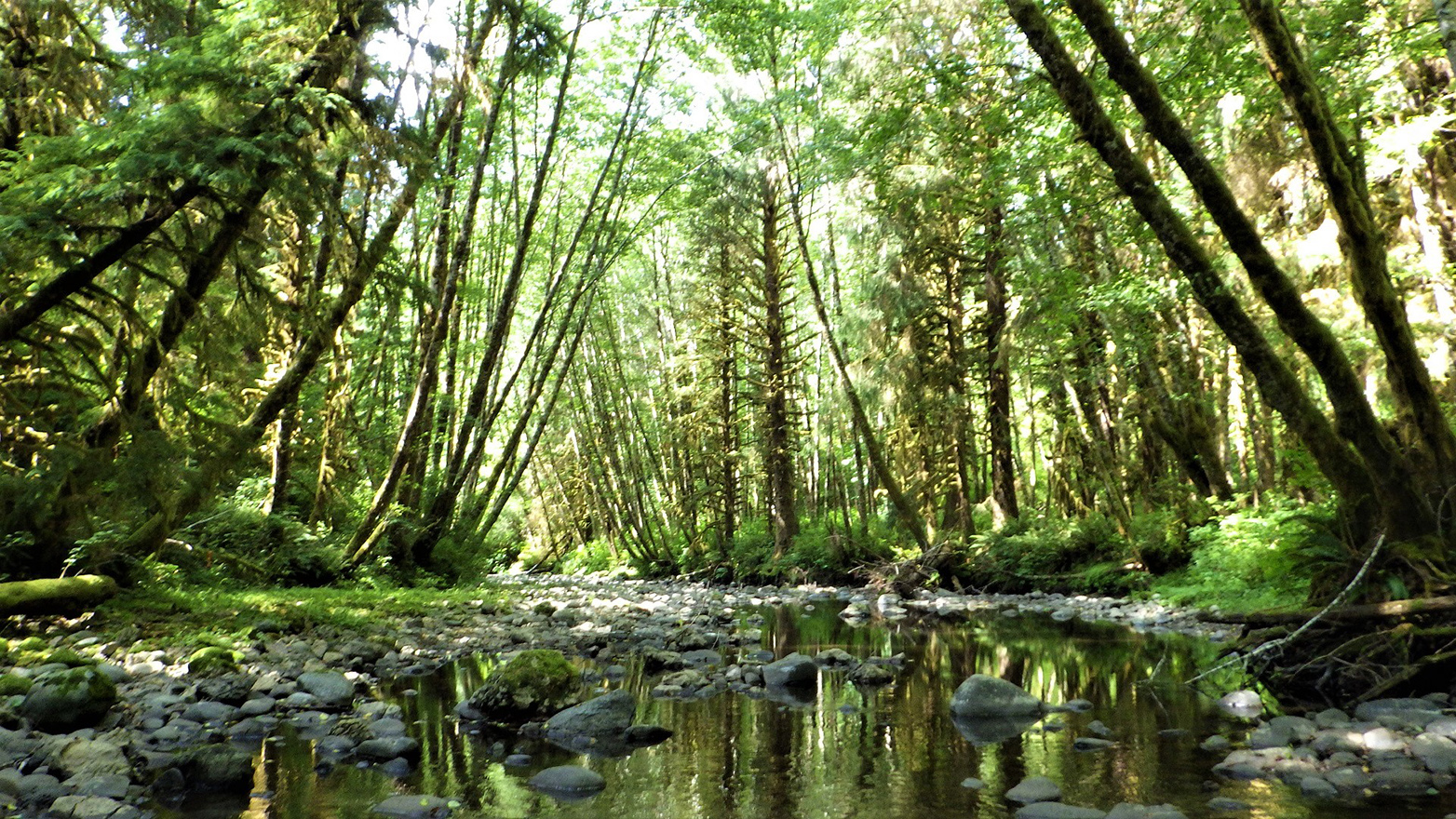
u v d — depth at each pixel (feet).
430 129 40.73
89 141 23.13
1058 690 22.04
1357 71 33.76
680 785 13.88
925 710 19.81
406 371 62.08
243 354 42.45
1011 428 72.90
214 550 39.04
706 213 77.61
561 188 68.18
